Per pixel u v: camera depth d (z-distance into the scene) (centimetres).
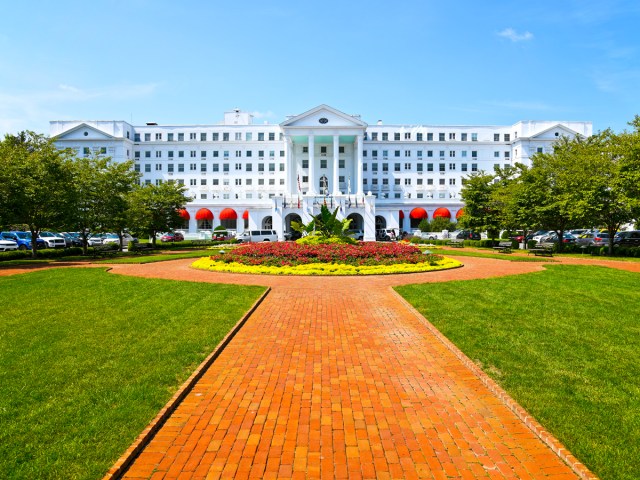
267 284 1584
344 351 820
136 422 513
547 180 3353
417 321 1041
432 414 557
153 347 794
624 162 2458
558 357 732
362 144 7075
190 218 7562
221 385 653
